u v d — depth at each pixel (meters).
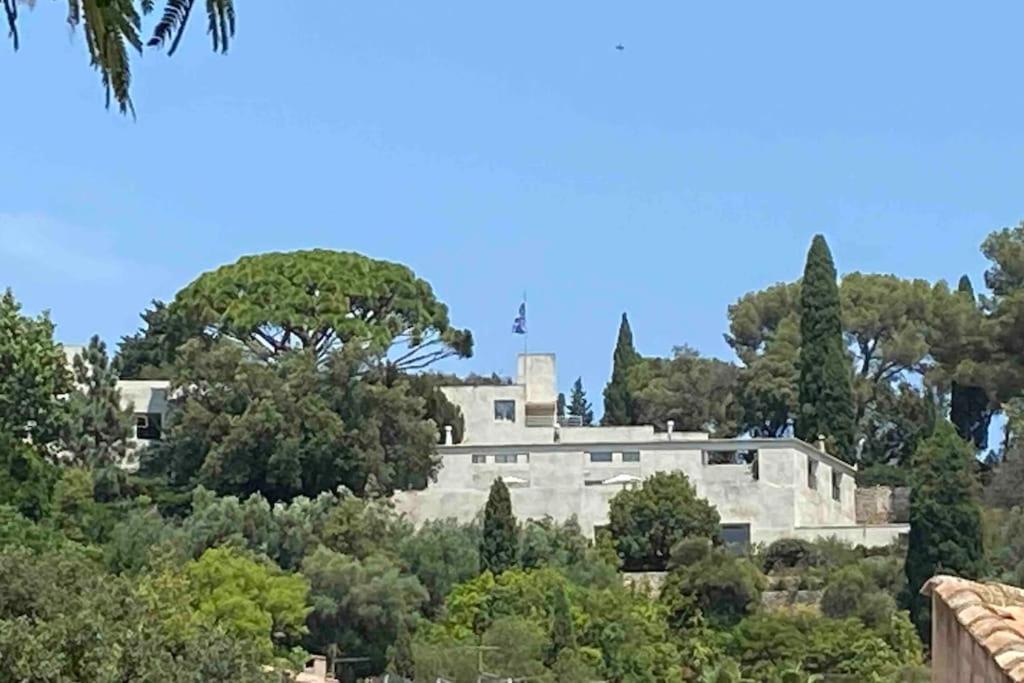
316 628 76.75
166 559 65.69
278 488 95.94
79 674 33.44
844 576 87.50
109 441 95.19
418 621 79.12
